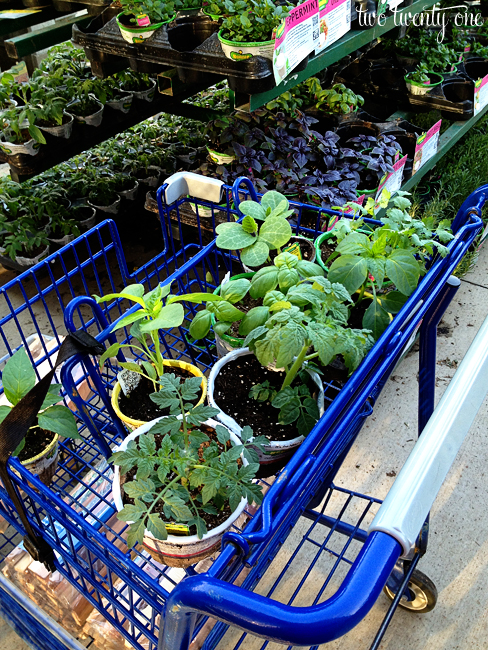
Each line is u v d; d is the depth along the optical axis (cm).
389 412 254
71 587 153
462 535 207
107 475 152
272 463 119
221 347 140
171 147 376
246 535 74
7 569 166
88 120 313
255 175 279
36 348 190
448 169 393
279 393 114
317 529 206
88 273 332
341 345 101
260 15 195
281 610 58
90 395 177
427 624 182
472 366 79
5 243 315
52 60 364
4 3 333
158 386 131
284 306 109
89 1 301
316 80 330
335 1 227
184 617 67
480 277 331
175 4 270
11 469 98
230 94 230
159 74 298
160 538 89
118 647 153
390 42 403
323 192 253
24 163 297
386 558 61
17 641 182
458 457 234
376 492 221
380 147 289
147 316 118
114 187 353
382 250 125
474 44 443
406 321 121
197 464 100
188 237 326
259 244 130
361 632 179
